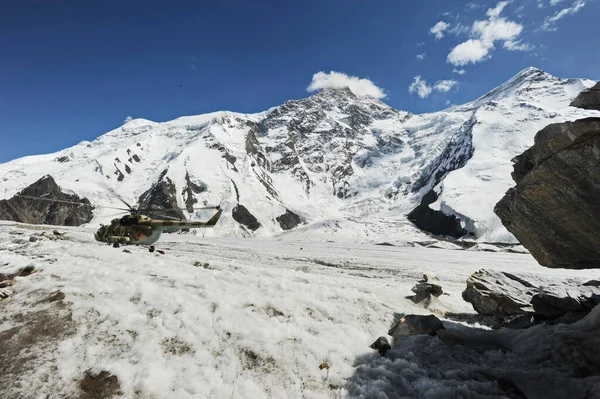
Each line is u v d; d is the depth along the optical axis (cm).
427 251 4972
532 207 663
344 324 827
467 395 516
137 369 549
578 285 975
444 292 1417
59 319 662
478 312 1109
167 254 1797
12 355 558
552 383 514
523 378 546
